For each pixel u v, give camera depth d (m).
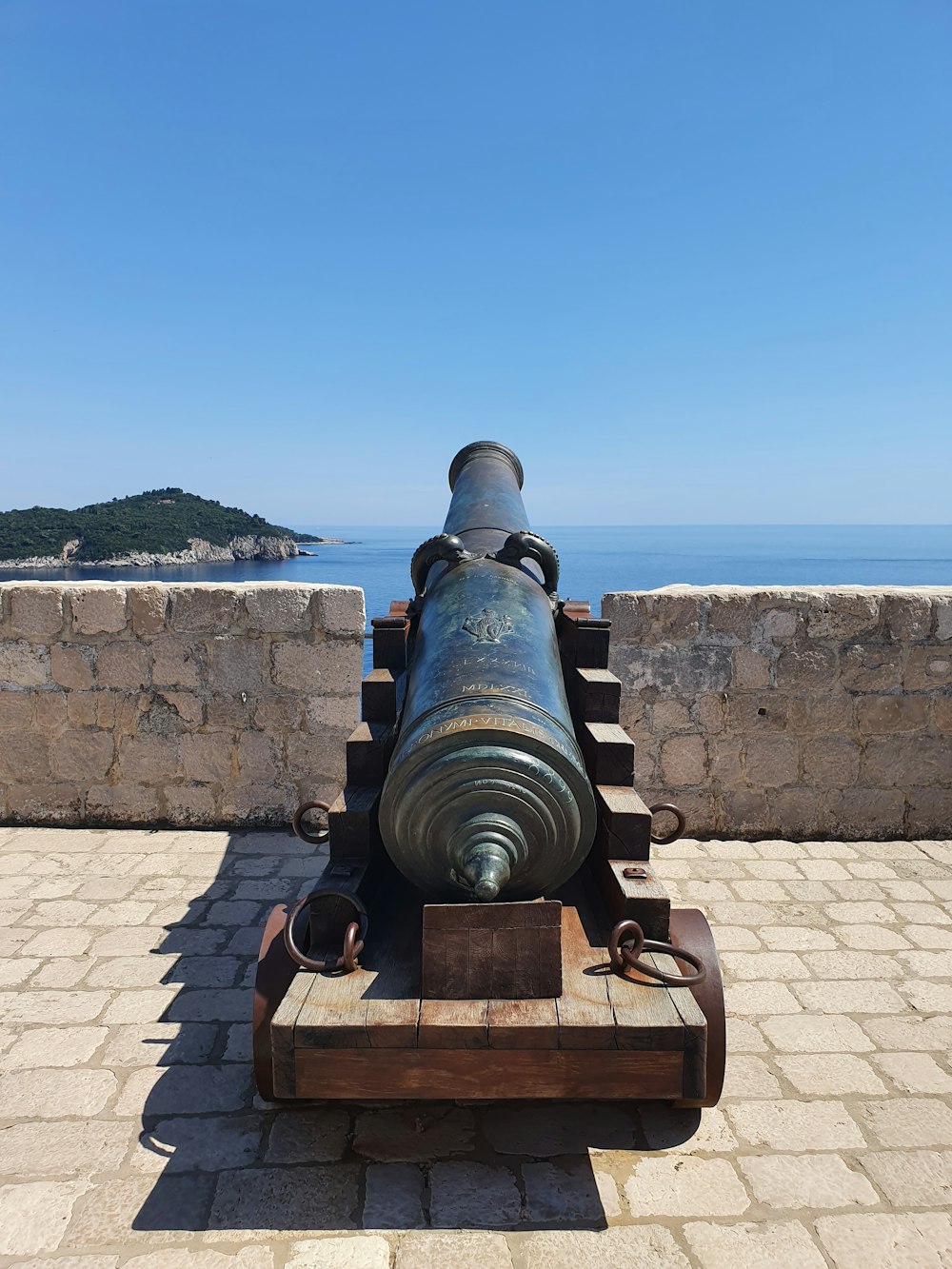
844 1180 2.44
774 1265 2.16
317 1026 2.15
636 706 5.02
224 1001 3.31
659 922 2.52
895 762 5.09
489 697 2.48
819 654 5.00
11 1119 2.65
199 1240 2.21
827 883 4.49
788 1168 2.49
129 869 4.52
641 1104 2.76
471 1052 2.15
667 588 5.08
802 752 5.07
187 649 5.00
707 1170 2.48
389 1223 2.27
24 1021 3.15
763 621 4.97
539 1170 2.47
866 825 5.12
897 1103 2.78
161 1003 3.29
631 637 4.95
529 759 2.34
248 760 5.08
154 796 5.12
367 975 2.38
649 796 5.10
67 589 4.96
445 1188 2.39
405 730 2.59
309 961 2.40
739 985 3.49
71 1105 2.72
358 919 2.52
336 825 2.72
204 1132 2.61
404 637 3.42
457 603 3.10
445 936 2.25
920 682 5.03
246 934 3.84
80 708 5.05
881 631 4.99
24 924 3.90
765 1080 2.89
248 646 4.99
